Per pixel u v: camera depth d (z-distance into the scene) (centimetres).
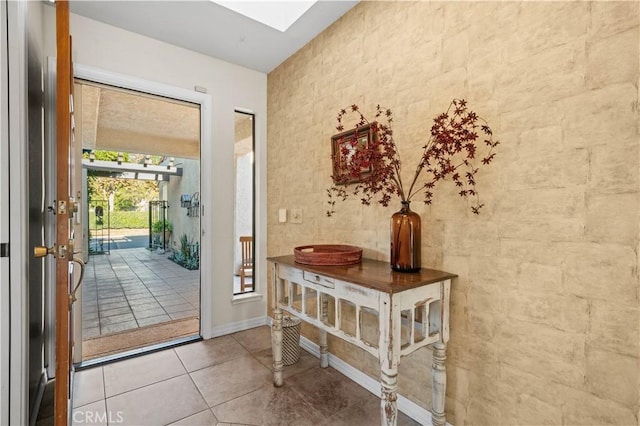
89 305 366
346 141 198
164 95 241
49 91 191
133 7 198
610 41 98
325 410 167
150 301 383
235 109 274
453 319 144
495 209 128
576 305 106
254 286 296
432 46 151
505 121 124
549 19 112
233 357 226
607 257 100
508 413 125
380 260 180
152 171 794
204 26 217
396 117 170
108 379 195
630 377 96
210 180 260
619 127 97
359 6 192
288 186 259
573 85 106
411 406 163
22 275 128
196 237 670
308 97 236
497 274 128
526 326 119
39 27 178
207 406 170
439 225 150
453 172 142
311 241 233
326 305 212
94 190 1096
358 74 193
